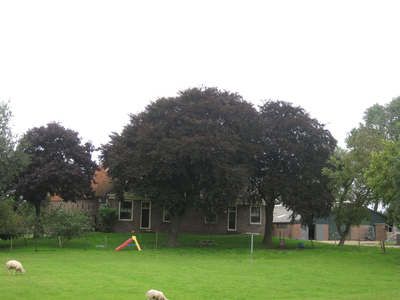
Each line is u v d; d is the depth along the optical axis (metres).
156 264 22.30
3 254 25.55
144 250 29.94
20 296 12.17
